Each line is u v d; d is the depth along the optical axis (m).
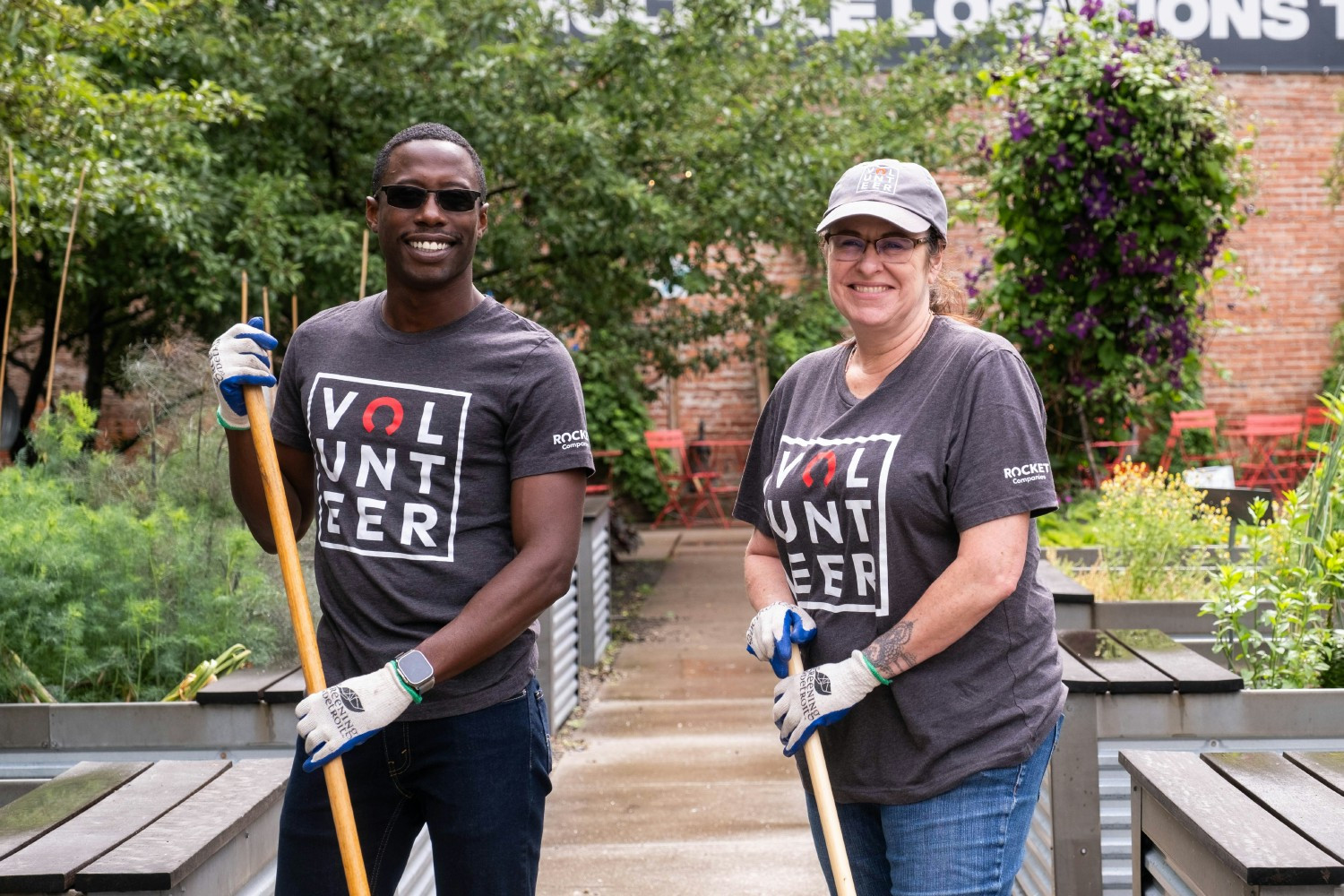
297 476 2.30
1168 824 2.32
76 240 6.66
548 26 8.00
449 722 2.08
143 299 8.27
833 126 8.13
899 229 2.11
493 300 2.20
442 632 2.01
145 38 6.05
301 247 6.81
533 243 7.74
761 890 3.72
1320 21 12.42
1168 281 6.62
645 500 12.62
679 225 7.53
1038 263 6.75
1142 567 4.79
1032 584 2.13
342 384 2.13
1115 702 3.05
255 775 2.50
